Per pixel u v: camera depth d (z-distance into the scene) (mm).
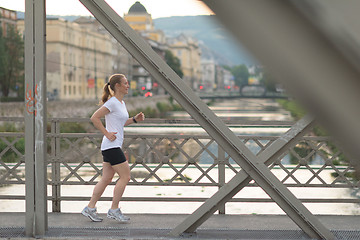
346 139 1326
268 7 1251
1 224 6062
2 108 73438
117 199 6305
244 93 136375
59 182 6941
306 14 1186
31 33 5086
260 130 50406
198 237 5277
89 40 146750
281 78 1278
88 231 5570
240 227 6051
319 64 1222
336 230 5629
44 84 5145
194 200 7020
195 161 7000
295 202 4941
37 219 5320
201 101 4672
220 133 4789
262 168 4859
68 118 6754
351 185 6961
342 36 1161
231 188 5090
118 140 6246
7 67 84375
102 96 6488
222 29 1312
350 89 1236
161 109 138750
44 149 5250
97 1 4547
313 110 1303
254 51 1269
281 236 5367
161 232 5504
